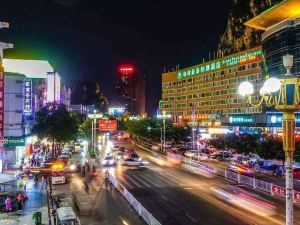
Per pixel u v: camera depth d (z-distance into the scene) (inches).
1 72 1977.1
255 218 1103.0
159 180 1793.8
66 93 6402.6
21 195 1301.7
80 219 1099.9
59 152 3024.1
